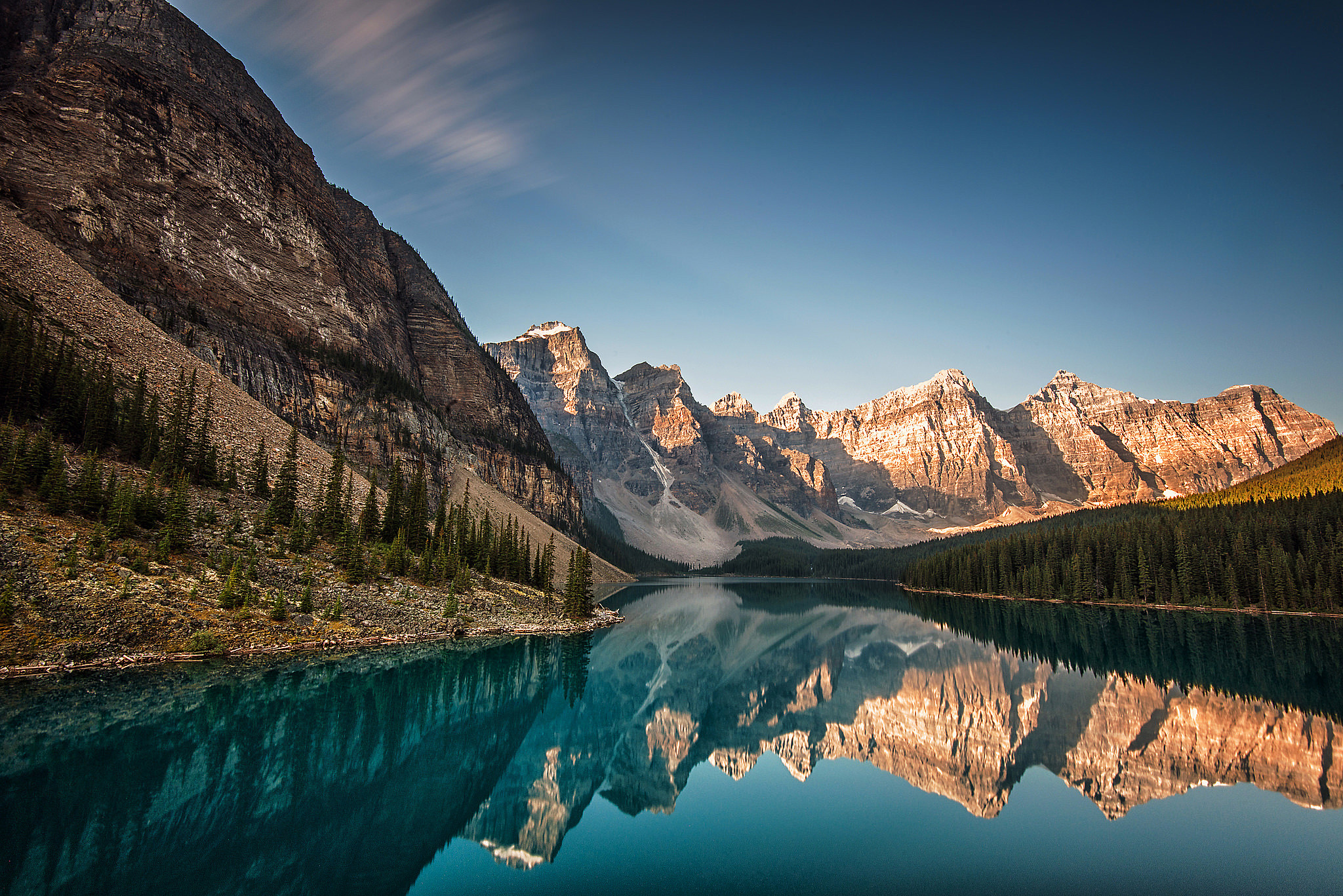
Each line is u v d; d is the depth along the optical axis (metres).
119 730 30.19
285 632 52.06
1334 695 49.72
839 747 38.56
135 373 73.69
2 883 17.42
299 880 19.33
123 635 41.91
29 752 26.91
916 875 20.81
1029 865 21.66
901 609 138.88
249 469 74.94
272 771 27.64
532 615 84.62
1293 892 19.42
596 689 53.41
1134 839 23.94
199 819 22.62
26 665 36.66
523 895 18.91
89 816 22.05
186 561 52.47
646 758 35.88
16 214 87.44
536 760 33.91
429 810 25.77
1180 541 126.06
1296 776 31.36
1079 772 32.53
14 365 58.22
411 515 85.56
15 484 47.41
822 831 24.91
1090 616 111.50
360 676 45.69
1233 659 66.50
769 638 93.38
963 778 31.88
